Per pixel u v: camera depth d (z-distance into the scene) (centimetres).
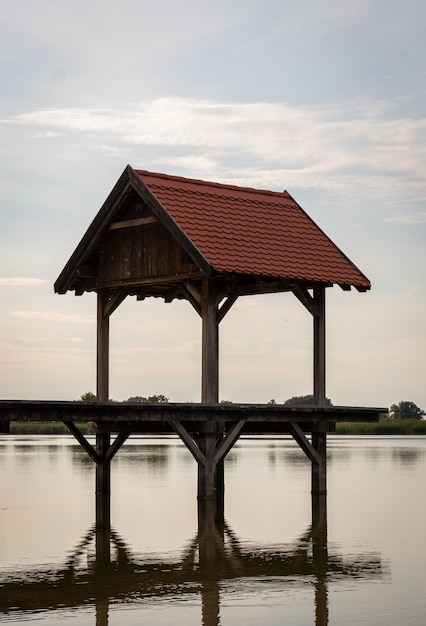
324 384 2531
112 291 2588
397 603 1389
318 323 2536
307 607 1368
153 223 2455
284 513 2238
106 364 2597
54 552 1741
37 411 2003
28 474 3170
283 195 2731
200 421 2319
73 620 1299
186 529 2002
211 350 2358
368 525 2064
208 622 1293
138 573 1571
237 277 2380
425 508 2339
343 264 2581
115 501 2430
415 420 7569
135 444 5378
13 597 1413
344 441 6762
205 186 2562
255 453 4519
